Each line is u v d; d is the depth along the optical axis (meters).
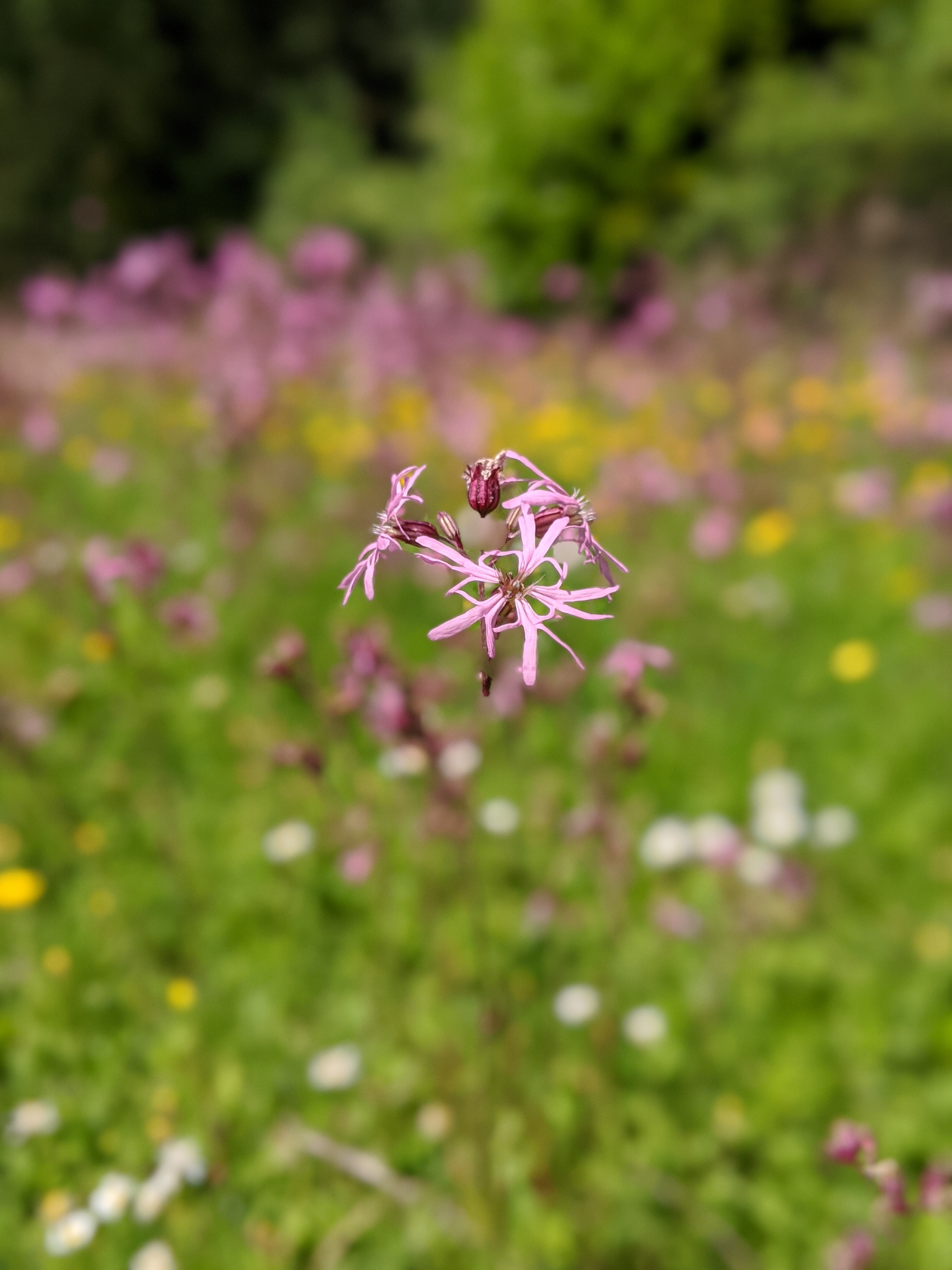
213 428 6.12
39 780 3.77
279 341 8.20
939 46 11.27
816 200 11.13
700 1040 3.01
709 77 12.21
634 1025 2.93
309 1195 2.55
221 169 21.75
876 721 4.32
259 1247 2.37
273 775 3.89
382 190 18.41
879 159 10.88
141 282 9.04
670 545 5.41
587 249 12.48
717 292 9.58
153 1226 2.38
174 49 21.75
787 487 6.00
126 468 6.10
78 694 4.15
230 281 8.77
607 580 1.54
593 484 6.05
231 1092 2.73
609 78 11.95
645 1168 2.70
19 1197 2.43
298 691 2.59
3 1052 2.71
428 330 9.15
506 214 12.47
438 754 2.44
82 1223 2.28
